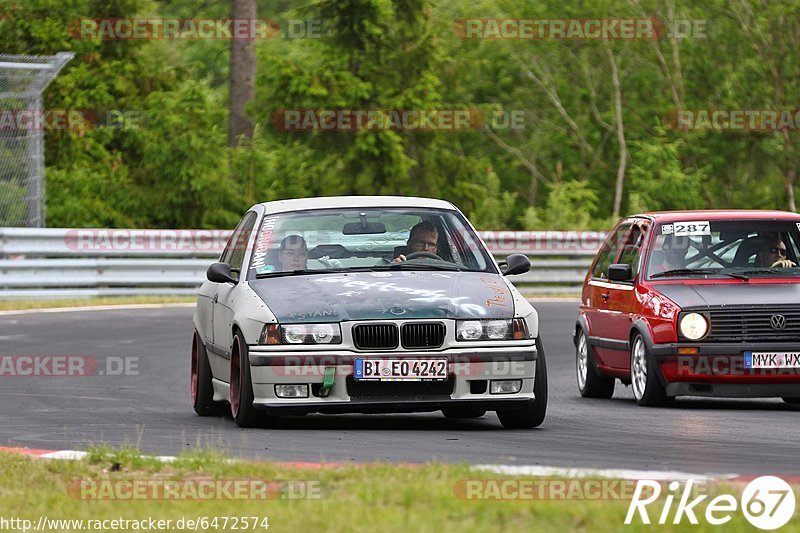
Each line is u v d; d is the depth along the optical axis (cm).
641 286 3538
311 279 2894
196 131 9525
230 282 3008
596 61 13425
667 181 12256
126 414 3206
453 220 3095
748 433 2714
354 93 9825
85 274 6856
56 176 9438
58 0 10250
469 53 13312
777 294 3375
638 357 3500
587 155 13700
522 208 13512
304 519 1648
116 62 10250
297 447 2452
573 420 3006
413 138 10431
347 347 2686
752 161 13350
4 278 6631
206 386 3159
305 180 10044
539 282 7894
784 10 12694
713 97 13262
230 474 2038
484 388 2703
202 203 9581
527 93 13638
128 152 10100
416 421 2989
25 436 2752
